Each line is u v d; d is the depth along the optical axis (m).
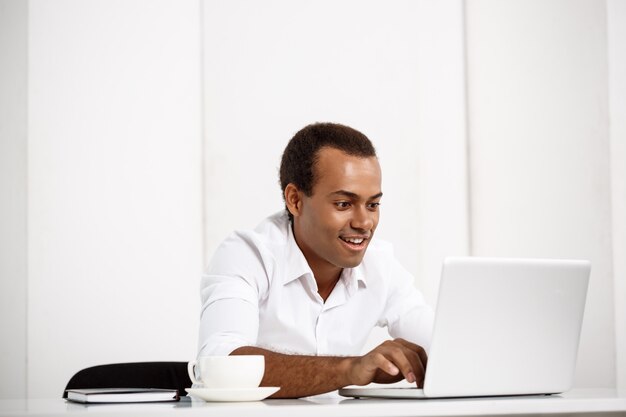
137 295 4.03
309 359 1.83
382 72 4.35
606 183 4.07
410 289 2.67
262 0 4.20
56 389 3.94
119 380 2.43
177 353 4.05
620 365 4.05
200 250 4.12
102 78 4.05
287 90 4.21
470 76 4.47
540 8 4.25
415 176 4.36
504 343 1.72
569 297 1.81
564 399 1.61
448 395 1.68
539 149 4.22
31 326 3.93
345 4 4.32
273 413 1.42
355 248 2.30
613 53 4.19
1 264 3.87
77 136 4.02
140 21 4.11
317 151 2.29
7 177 3.90
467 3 4.48
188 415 1.39
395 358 1.74
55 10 4.02
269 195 4.15
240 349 1.92
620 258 4.10
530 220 4.23
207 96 4.12
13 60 3.94
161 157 4.10
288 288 2.46
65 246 3.98
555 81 4.20
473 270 1.66
